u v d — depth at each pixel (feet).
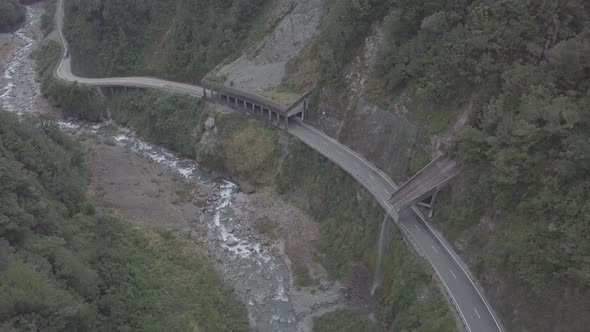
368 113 230.27
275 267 215.92
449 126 193.26
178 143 307.37
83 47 380.78
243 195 264.11
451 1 203.62
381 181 213.46
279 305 196.95
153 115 323.37
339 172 230.27
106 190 245.86
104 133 335.67
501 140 159.33
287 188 254.06
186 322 173.17
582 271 122.72
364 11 238.68
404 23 223.71
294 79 282.36
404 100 214.90
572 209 133.39
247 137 276.00
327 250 216.54
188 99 315.58
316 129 263.49
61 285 145.18
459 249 171.42
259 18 326.65
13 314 120.16
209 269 207.62
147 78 361.10
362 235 207.62
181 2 353.72
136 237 207.62
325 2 288.92
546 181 143.13
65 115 357.00
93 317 147.33
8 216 150.71
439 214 185.16
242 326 184.65
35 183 187.52
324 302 193.57
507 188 155.22
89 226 194.49
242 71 307.37
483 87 181.47
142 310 169.07
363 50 241.76
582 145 134.72
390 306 172.45
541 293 134.62
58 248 157.89
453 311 151.84
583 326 121.49
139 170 278.26
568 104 145.59
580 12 166.09
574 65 150.30
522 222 148.56
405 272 171.83
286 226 235.61
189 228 234.79
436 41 206.08
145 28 370.12
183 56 346.33
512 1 179.11
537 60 174.81
